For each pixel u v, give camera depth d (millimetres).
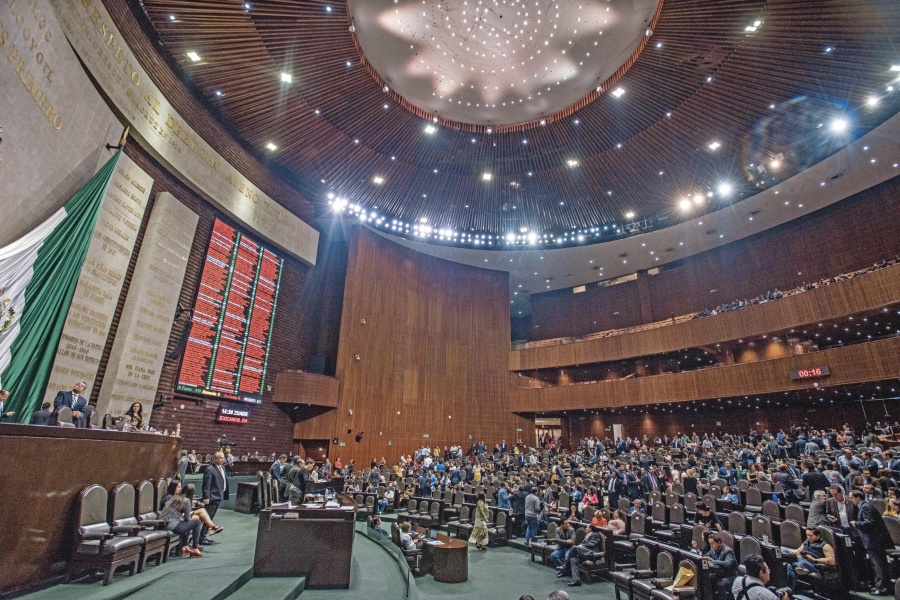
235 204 16625
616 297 28750
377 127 18719
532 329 31344
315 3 13547
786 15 13117
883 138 16766
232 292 16578
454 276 27062
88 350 10875
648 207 22578
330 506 5336
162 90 13445
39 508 4078
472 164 21047
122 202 12039
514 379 27031
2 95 7785
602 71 17406
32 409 8828
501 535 10734
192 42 13461
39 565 4031
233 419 16312
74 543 4297
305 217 20672
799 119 16719
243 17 13156
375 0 14891
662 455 16906
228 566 4777
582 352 25750
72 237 9734
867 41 13375
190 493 6090
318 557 4969
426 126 19125
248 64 14609
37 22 8570
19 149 8305
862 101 15602
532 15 15977
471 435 24859
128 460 5426
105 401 11359
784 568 6363
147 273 12695
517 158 20766
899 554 6160
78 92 9945
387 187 21641
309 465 15055
